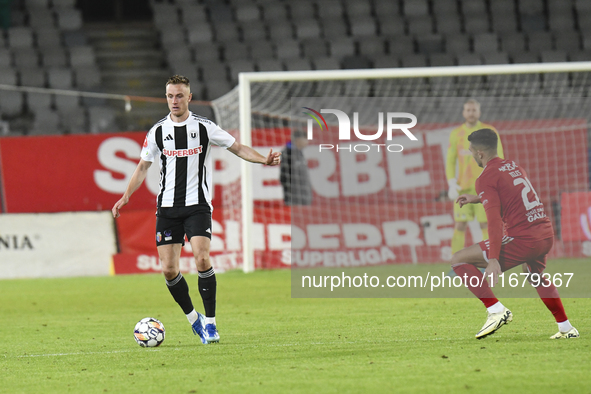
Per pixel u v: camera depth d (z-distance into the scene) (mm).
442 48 59094
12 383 13148
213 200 37812
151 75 58875
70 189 38781
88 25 66000
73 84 55438
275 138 37531
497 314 15953
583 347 14578
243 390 11844
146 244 37656
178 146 16234
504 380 11898
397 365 13430
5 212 38406
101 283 33500
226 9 62969
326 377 12602
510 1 62656
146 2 70062
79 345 17547
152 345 16672
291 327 19297
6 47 58219
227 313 22672
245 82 33906
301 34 60844
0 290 31875
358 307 23109
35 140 38656
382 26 61312
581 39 59719
